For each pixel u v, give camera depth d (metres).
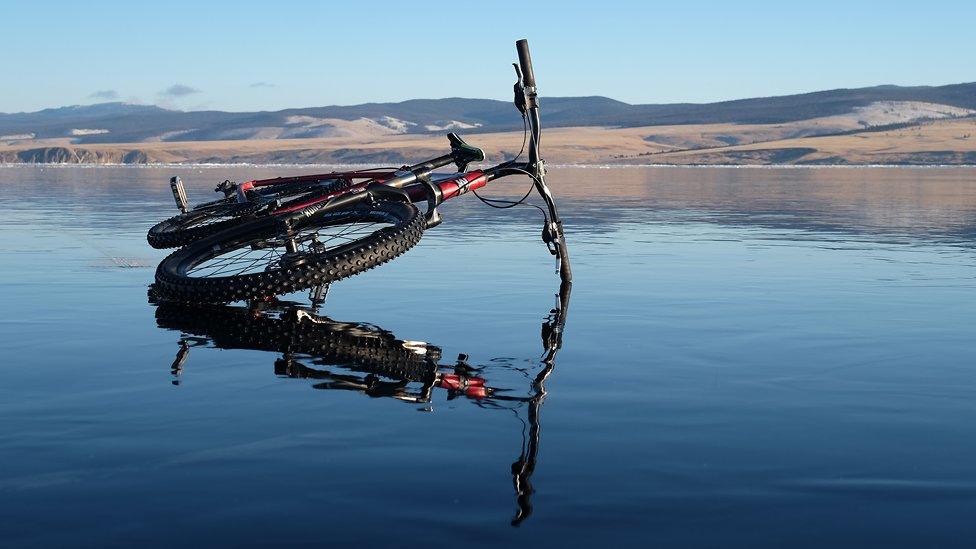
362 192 6.32
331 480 2.77
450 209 17.67
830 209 17.66
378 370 4.32
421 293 6.93
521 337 5.18
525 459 2.97
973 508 2.57
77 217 14.62
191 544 2.32
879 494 2.67
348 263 5.59
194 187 26.89
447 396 3.81
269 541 2.33
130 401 3.72
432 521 2.46
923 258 9.31
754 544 2.33
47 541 2.34
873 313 5.98
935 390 3.96
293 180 8.45
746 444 3.15
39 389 3.93
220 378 4.14
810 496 2.65
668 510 2.54
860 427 3.37
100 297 6.69
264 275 5.57
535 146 7.36
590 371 4.30
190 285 5.80
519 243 10.83
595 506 2.57
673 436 3.24
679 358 4.60
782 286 7.28
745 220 14.66
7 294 6.80
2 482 2.76
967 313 5.99
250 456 3.00
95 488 2.71
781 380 4.13
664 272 8.17
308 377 4.17
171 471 2.85
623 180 37.88
